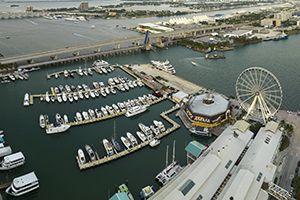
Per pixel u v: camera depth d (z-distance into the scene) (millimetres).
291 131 159625
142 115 190375
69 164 139000
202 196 100750
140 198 118438
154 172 135875
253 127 161875
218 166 116312
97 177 131250
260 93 171000
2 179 126500
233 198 96500
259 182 107000
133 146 152125
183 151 152750
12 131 165250
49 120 178125
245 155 125188
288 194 105938
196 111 176625
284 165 132750
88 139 160125
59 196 119125
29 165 136750
